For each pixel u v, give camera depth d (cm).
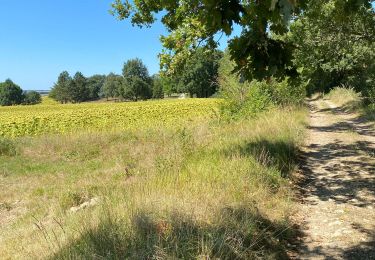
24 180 1342
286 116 1852
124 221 503
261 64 449
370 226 607
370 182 853
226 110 2078
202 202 582
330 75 4381
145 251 422
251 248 488
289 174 895
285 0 215
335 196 771
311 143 1394
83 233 496
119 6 940
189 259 416
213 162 866
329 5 1094
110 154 1608
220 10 392
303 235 588
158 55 975
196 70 9125
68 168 1464
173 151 1083
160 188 683
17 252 593
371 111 2248
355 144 1334
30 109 6919
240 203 609
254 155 884
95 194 929
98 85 16938
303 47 1488
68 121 2948
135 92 12388
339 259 503
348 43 1592
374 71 2573
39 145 1830
